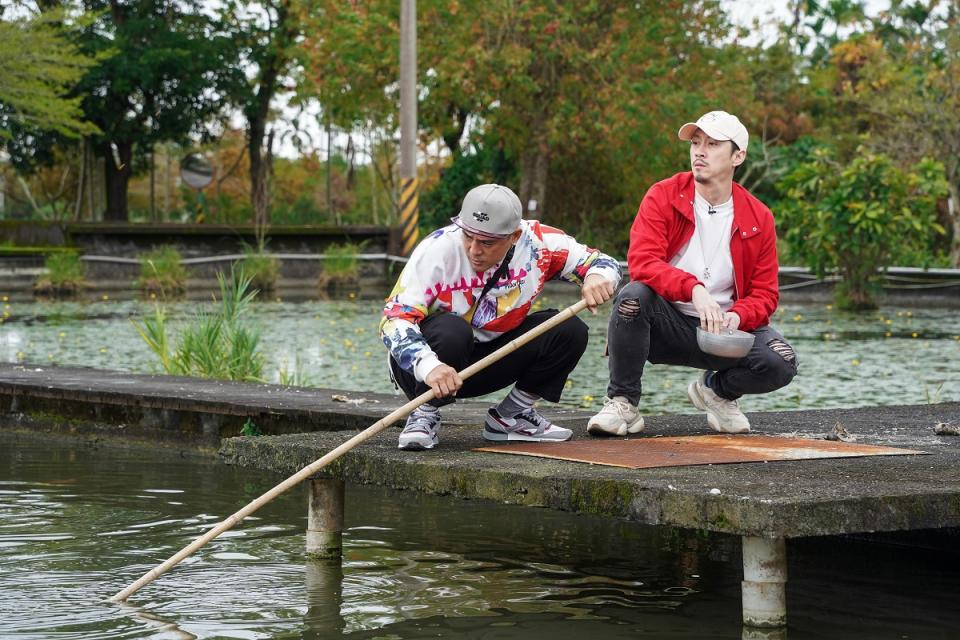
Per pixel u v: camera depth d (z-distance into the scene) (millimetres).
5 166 55344
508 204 5188
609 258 5492
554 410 7906
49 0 41344
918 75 31906
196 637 4410
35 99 34188
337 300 26422
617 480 4535
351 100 37625
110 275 31781
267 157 48812
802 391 11273
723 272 5836
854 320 20141
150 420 9219
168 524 6273
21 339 16578
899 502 4273
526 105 35281
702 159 5758
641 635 4438
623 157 36000
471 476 4949
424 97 36125
